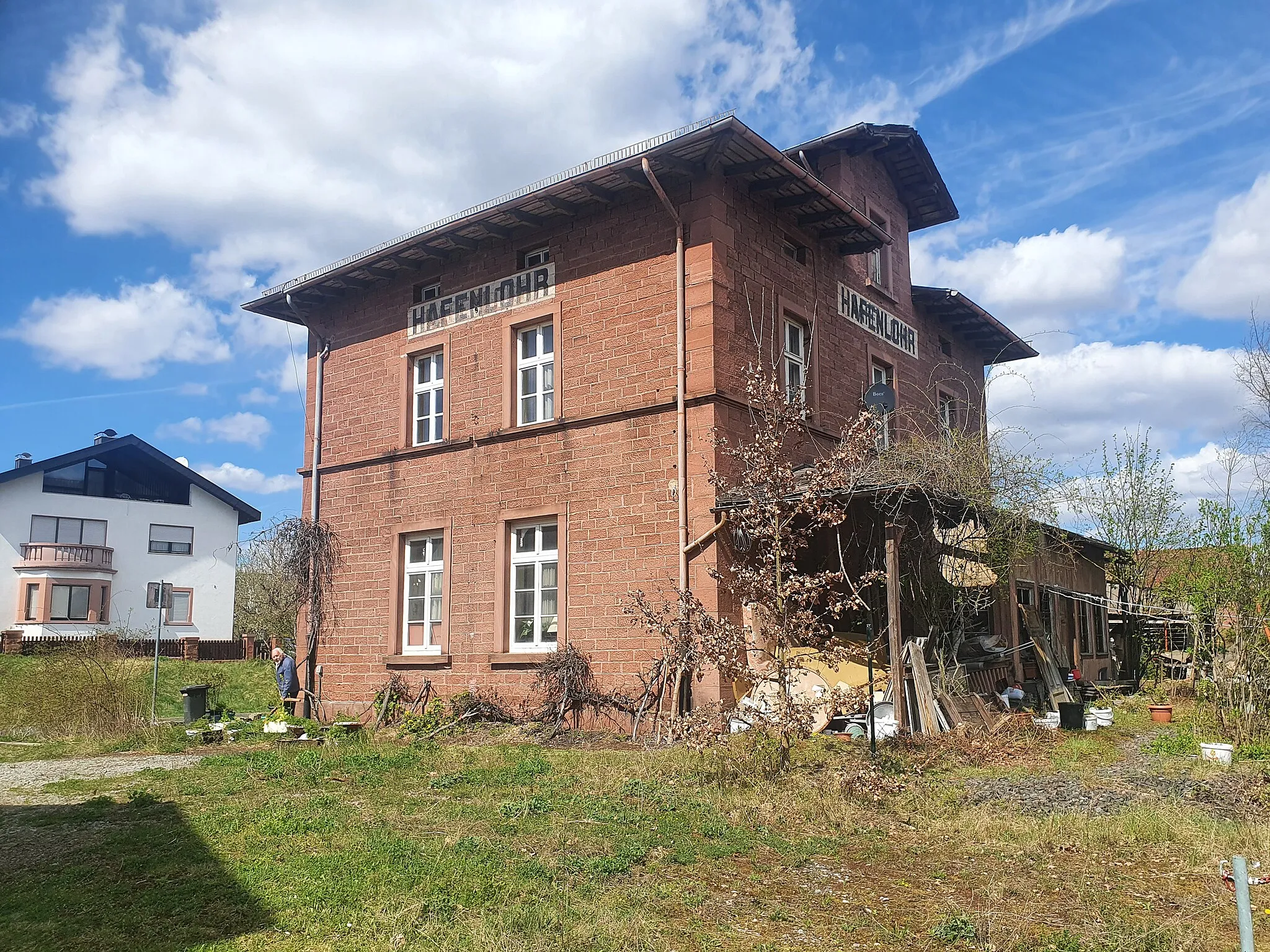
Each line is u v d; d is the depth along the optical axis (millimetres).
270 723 15203
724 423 13609
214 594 39562
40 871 6863
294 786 10070
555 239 15766
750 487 10539
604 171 14008
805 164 18125
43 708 15500
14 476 35031
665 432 13992
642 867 6824
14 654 29875
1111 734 13359
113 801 9438
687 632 10023
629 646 13898
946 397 21250
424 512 17031
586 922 5590
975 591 14906
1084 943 5320
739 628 9906
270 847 7328
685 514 13500
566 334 15375
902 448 14438
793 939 5488
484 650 15680
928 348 20625
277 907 5863
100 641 16531
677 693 13023
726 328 13922
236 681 25891
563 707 14016
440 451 16906
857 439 10391
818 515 9852
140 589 37781
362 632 17688
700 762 10375
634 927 5531
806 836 7602
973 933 5465
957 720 12289
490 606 15742
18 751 13844
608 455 14570
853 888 6410
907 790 8969
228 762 11891
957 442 15195
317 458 19031
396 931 5414
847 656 10352
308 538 18422
